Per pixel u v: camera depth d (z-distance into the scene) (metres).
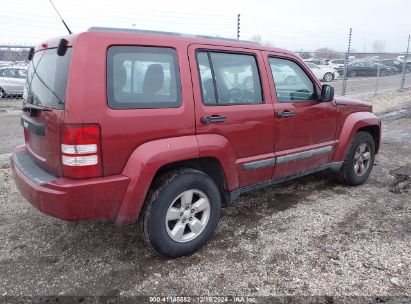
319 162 4.57
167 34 3.18
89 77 2.68
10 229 3.80
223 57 3.51
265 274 3.07
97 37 2.76
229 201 3.65
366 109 5.23
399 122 10.44
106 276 3.04
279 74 4.01
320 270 3.11
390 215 4.18
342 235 3.71
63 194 2.67
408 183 5.29
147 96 2.96
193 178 3.21
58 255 3.34
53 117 2.75
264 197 4.73
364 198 4.70
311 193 4.88
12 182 5.11
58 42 2.98
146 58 2.98
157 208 3.05
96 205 2.79
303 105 4.18
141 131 2.89
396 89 19.64
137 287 2.90
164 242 3.13
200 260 3.27
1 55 10.32
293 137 4.12
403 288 2.87
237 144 3.55
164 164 2.98
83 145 2.66
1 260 3.25
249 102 3.68
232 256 3.33
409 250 3.42
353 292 2.83
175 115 3.07
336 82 25.30
